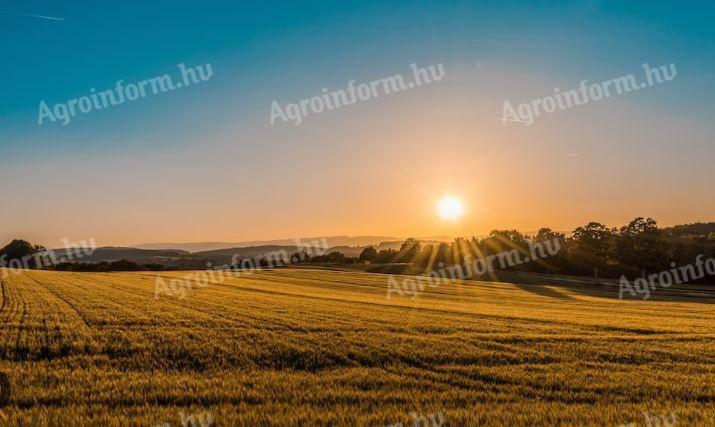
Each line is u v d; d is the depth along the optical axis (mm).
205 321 27984
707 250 102375
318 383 14953
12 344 20203
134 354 18688
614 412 12242
